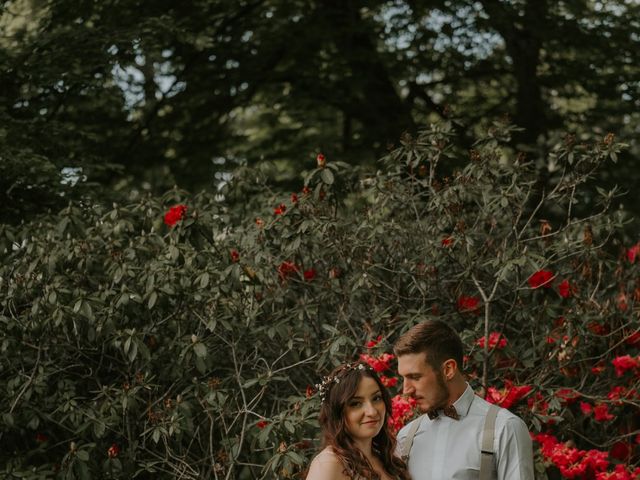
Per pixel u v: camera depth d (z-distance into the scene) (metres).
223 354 4.96
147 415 4.70
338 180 5.55
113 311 4.48
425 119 10.93
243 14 10.02
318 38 9.71
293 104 10.28
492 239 4.80
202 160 9.88
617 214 4.75
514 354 4.55
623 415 4.66
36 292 4.89
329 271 4.93
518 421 2.78
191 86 9.88
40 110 8.12
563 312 4.64
